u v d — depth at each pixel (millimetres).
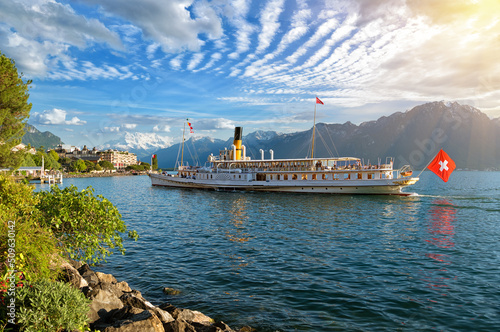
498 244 26109
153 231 31797
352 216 40969
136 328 9680
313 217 40219
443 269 19469
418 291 15820
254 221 37500
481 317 13008
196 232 31156
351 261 21141
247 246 25312
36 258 10734
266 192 73938
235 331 11859
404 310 13656
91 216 16547
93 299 11531
